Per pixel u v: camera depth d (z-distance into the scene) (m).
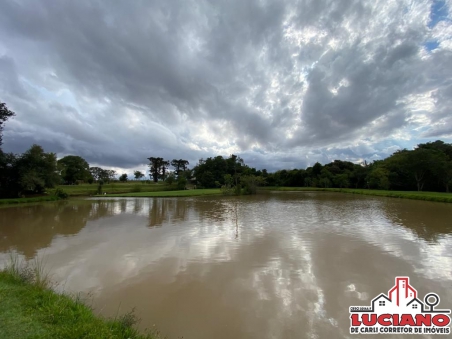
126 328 4.63
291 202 32.28
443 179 39.53
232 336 5.06
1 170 36.03
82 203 33.19
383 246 11.21
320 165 81.00
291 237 12.98
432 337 5.02
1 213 23.53
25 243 12.47
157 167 118.38
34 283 6.35
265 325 5.43
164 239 12.92
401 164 45.75
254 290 7.09
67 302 5.31
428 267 8.70
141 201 35.78
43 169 39.84
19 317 4.52
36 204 32.06
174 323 5.53
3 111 33.78
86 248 11.46
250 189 50.69
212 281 7.72
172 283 7.61
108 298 6.69
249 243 11.92
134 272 8.51
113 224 17.48
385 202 29.78
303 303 6.36
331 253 10.29
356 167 71.12
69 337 3.95
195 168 93.19
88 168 88.25
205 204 30.77
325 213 21.56
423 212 21.03
